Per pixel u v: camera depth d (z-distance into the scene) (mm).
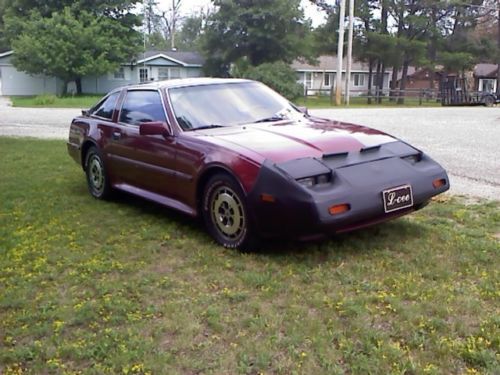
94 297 3094
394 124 13812
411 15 34219
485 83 45812
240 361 2367
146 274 3432
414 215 4586
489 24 39281
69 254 3811
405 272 3326
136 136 4734
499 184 5926
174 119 4414
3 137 10797
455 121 14914
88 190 5867
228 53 35719
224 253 3785
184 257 3740
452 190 5621
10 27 34406
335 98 28156
